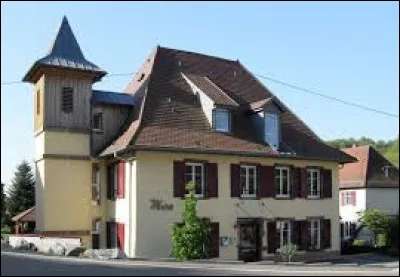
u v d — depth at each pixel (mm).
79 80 34906
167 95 35812
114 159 33938
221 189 34031
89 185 34469
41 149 34094
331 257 38156
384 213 54500
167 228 32125
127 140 32031
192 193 30781
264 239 35312
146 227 31516
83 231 34000
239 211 34531
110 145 34094
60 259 24359
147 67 38188
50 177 33375
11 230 59625
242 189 35031
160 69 37344
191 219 30406
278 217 36031
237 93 39375
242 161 35000
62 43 35406
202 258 30250
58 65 33906
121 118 35906
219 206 33812
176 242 30328
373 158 62812
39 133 34562
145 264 23859
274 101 36781
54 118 33938
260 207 35375
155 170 32094
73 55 35344
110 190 34719
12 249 30703
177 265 23797
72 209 33812
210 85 37781
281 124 38875
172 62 38562
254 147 35312
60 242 29547
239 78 41156
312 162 38031
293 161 37125
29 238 31703
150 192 31812
